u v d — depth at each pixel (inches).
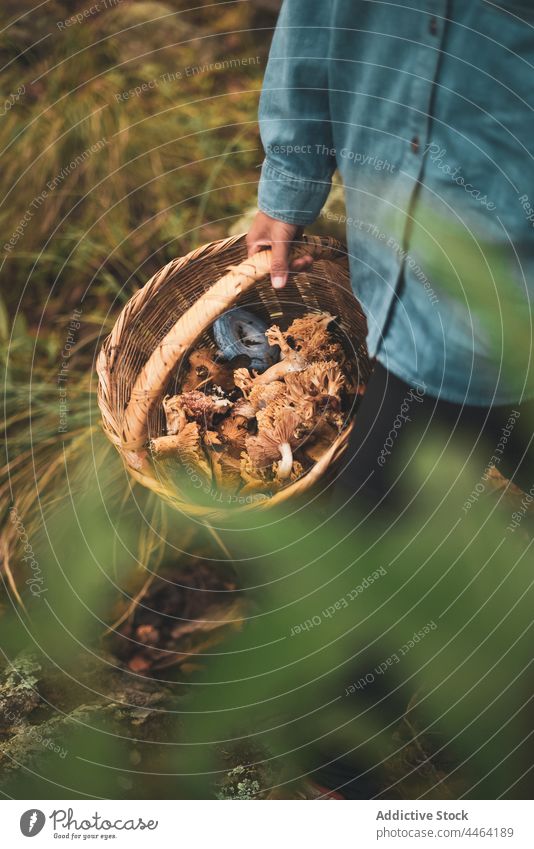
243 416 60.4
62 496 75.6
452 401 50.3
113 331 61.1
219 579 71.1
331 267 65.2
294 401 60.2
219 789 55.8
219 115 114.2
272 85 54.9
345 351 66.1
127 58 117.6
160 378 58.8
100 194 99.7
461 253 17.0
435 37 43.7
